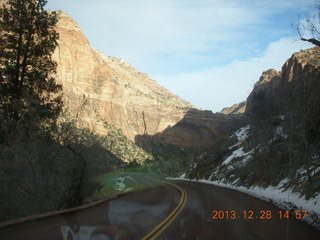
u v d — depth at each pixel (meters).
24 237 7.41
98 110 184.12
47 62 27.75
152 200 18.77
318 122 26.28
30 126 16.62
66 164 15.44
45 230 8.25
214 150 80.81
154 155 172.25
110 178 31.42
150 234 8.16
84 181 16.58
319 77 23.12
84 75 188.50
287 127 26.72
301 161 26.73
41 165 13.95
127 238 7.52
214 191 28.02
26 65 26.52
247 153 51.66
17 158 12.86
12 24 25.38
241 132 76.19
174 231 8.74
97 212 12.42
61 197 13.91
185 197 20.92
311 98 22.48
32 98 19.66
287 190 22.19
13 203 11.46
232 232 8.87
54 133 17.06
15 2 25.73
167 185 40.47
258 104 89.44
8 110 24.44
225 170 50.66
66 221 9.75
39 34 27.06
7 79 25.20
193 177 70.88
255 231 9.10
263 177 30.03
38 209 12.35
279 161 29.50
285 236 8.48
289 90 24.61
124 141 157.62
